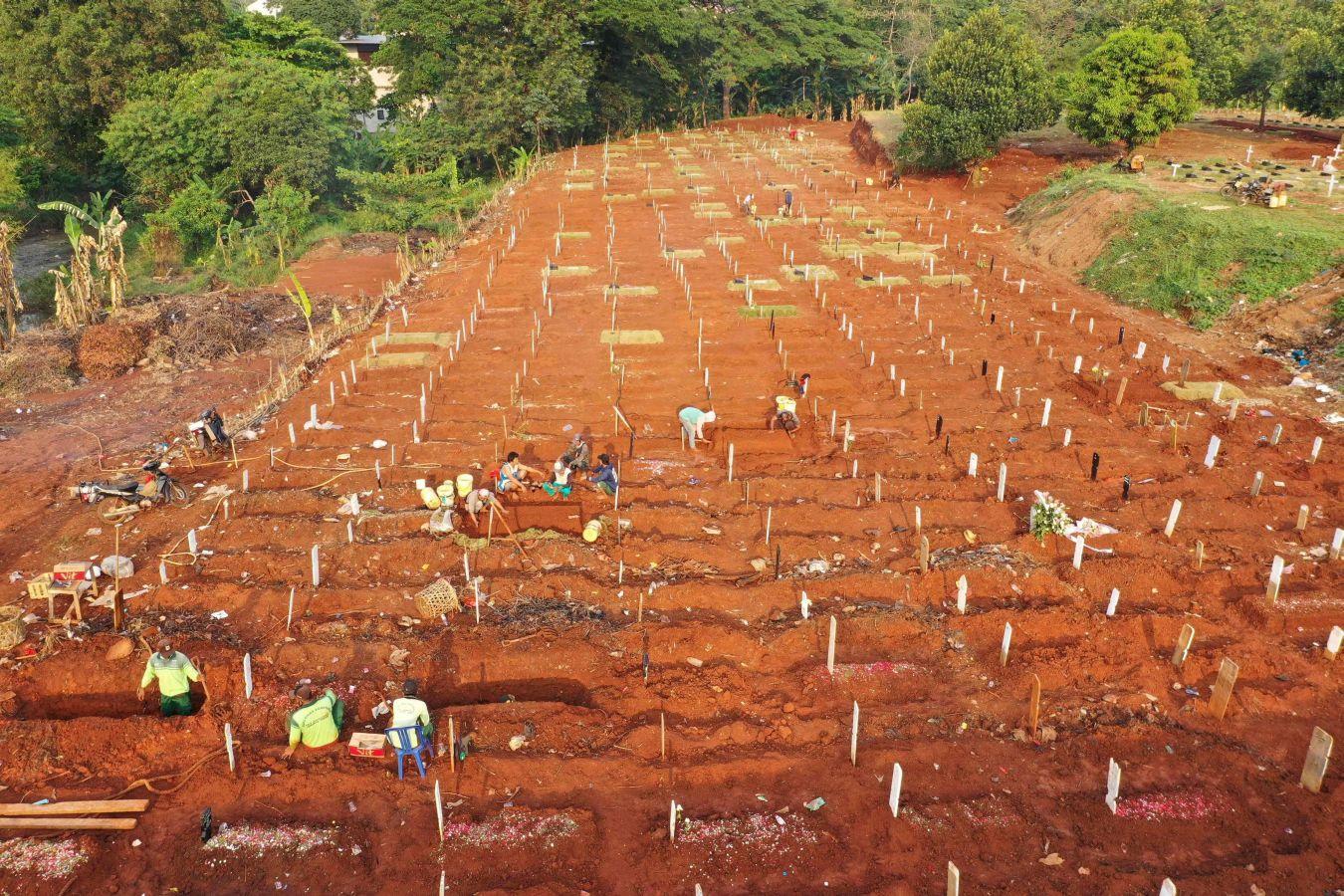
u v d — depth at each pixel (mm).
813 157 48844
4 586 12891
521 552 13523
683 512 14414
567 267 28969
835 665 11375
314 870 8523
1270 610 11969
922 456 16297
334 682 11000
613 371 20406
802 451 16641
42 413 20094
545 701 10820
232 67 41125
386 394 19484
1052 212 31516
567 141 56594
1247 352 21219
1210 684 10930
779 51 59688
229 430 18094
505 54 47781
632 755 9938
